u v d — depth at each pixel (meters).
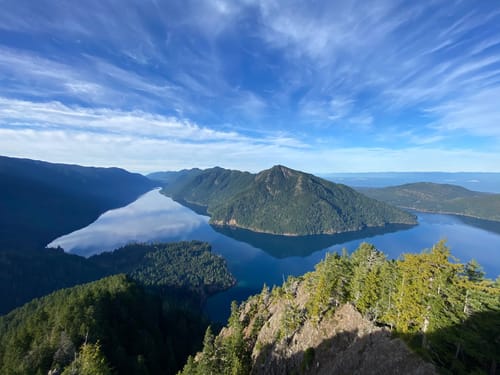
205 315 184.62
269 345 76.12
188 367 80.81
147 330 117.94
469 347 40.69
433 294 45.06
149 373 95.44
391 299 57.78
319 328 66.44
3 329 137.62
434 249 47.66
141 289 155.38
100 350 85.81
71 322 98.00
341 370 52.81
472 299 41.69
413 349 45.69
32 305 151.12
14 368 84.62
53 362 82.56
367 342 53.91
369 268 68.50
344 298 69.88
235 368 74.38
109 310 115.06
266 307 104.00
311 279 92.31
